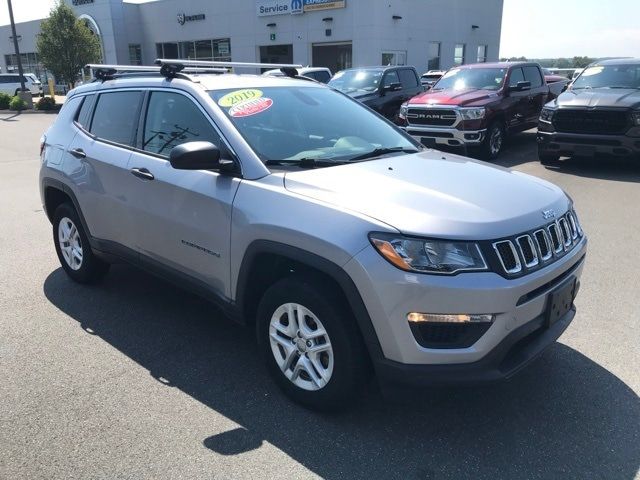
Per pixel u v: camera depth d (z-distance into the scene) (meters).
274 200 3.02
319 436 2.89
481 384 2.61
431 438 2.87
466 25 34.12
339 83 13.85
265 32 31.39
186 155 3.09
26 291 4.84
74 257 4.93
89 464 2.69
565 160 11.15
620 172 9.83
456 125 10.65
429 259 2.55
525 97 12.11
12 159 12.59
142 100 4.05
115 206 4.13
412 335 2.59
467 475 2.61
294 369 3.10
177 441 2.85
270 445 2.82
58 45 28.88
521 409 3.11
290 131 3.64
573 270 3.14
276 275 3.32
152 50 37.38
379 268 2.57
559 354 3.69
